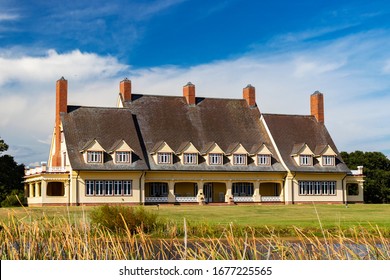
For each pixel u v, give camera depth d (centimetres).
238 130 9575
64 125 8644
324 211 6488
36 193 8500
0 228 2122
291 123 9894
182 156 8850
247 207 7338
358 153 12181
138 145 8738
